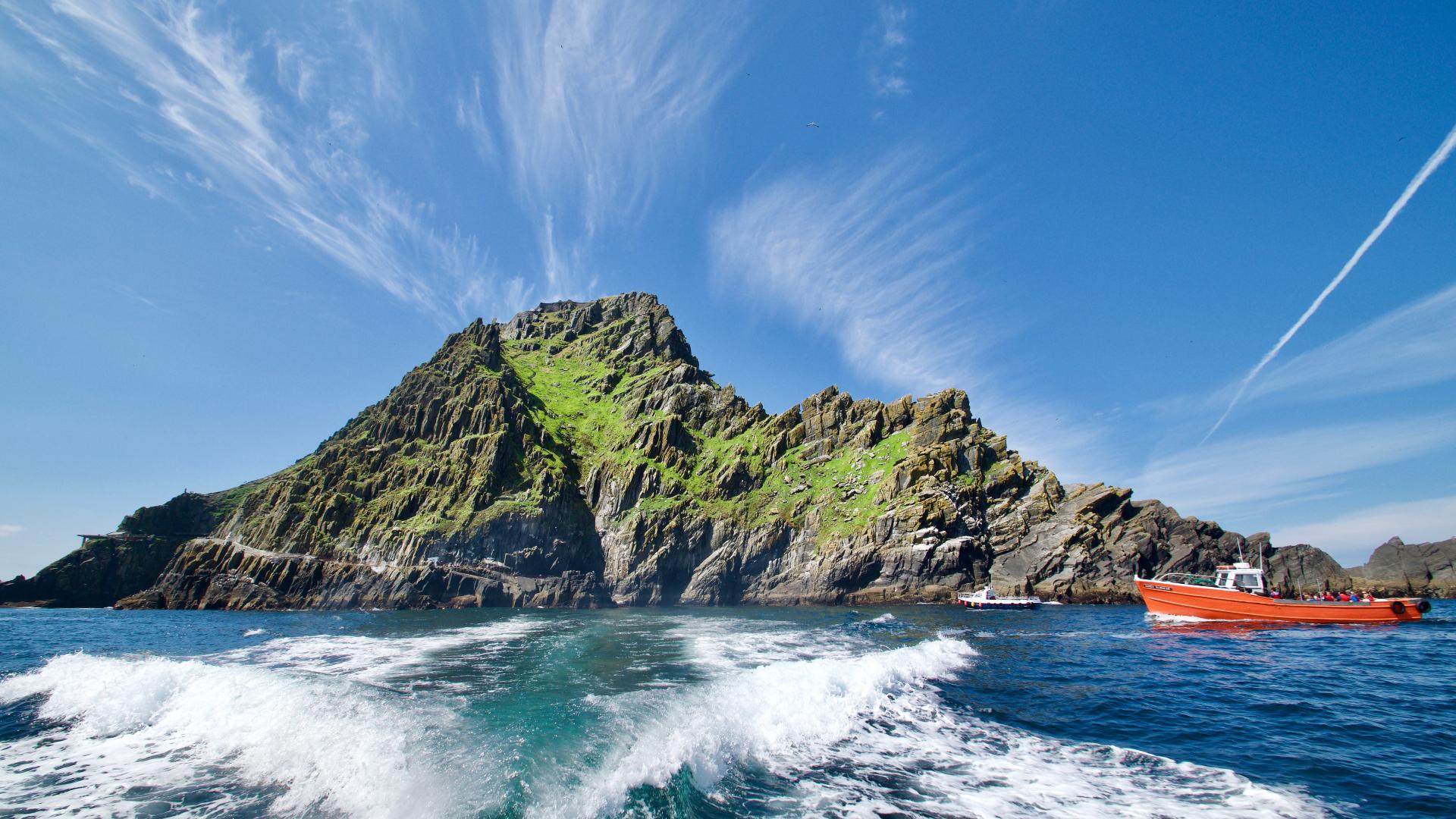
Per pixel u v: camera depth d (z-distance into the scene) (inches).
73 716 806.5
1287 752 741.3
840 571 4143.7
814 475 5032.0
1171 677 1227.9
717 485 4933.6
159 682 904.3
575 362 7391.7
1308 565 3774.6
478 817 449.1
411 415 4965.6
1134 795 606.9
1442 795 600.1
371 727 671.1
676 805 510.6
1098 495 4158.5
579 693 914.1
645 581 4284.0
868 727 827.4
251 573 3880.4
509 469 4554.6
